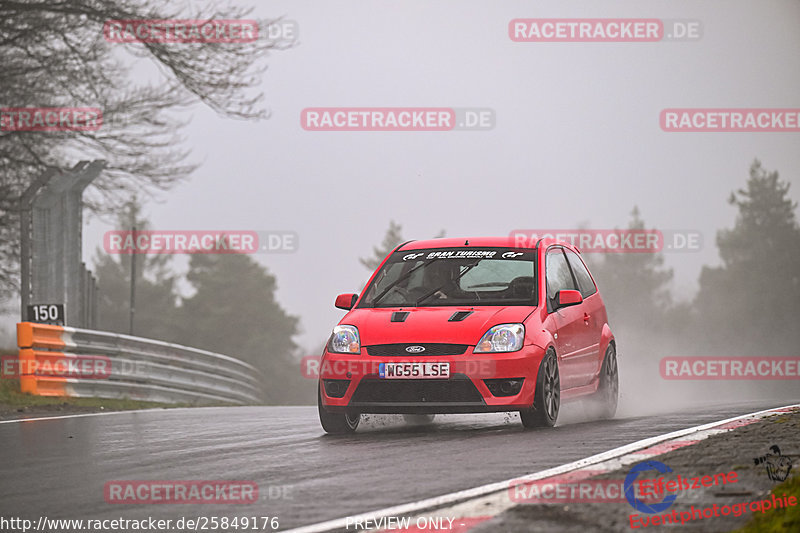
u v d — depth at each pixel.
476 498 16.92
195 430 31.69
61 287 60.59
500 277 31.17
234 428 32.28
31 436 30.48
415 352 28.00
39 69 73.31
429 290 31.23
